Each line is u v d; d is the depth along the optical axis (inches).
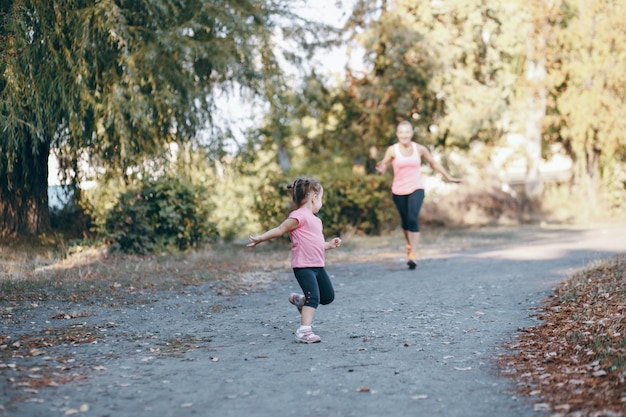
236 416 151.8
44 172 526.6
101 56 470.0
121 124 458.3
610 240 587.8
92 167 538.6
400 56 797.2
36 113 426.6
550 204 962.1
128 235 486.3
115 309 292.0
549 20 963.3
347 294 335.9
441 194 947.3
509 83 892.0
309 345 225.1
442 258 490.6
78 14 438.6
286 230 234.4
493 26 874.1
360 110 824.9
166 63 498.6
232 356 209.8
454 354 210.4
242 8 551.8
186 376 185.3
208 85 566.9
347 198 695.7
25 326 253.3
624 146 951.6
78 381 178.5
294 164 984.9
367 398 165.2
